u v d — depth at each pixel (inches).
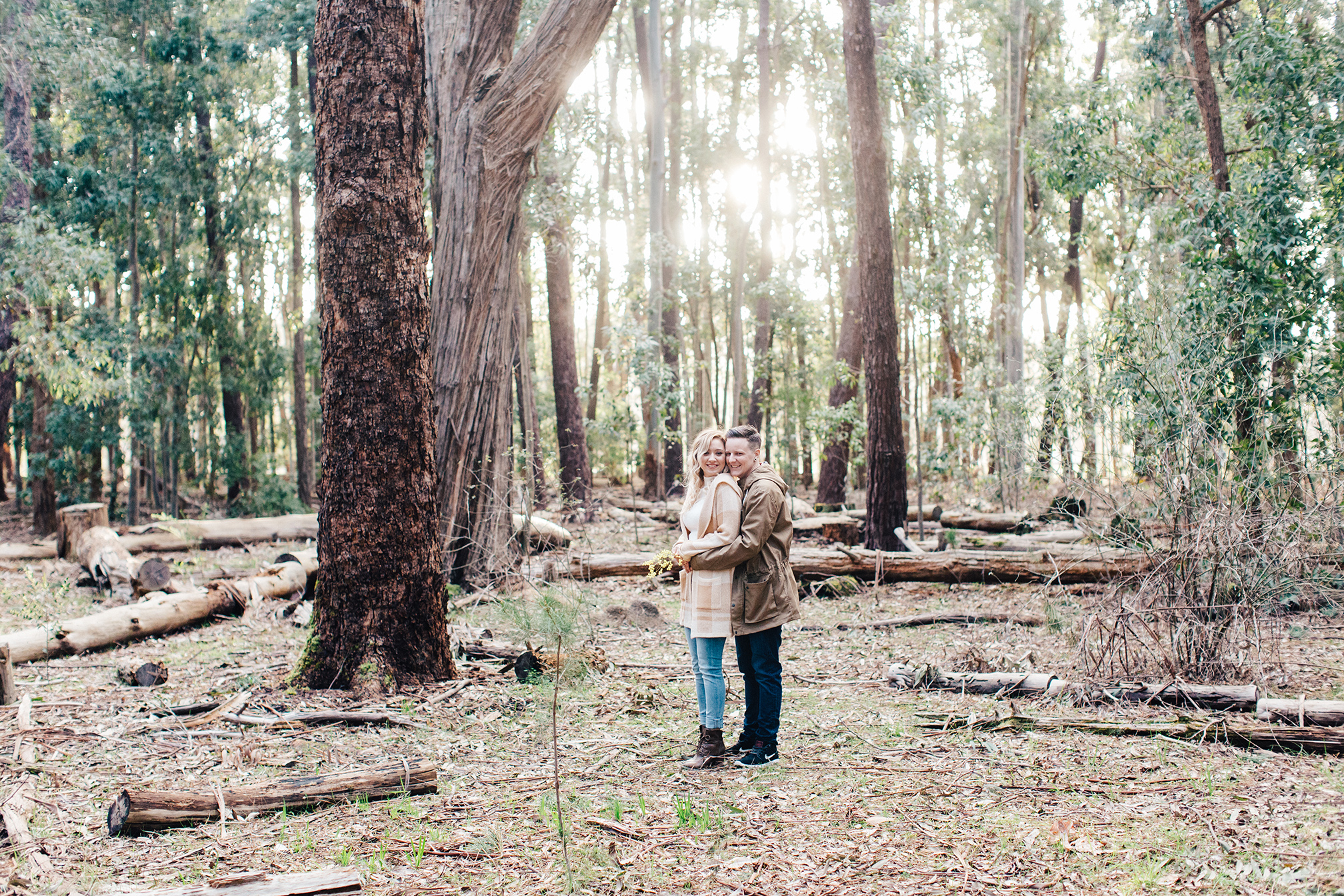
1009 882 119.0
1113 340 291.0
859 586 404.8
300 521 637.3
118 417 748.6
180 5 770.8
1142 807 144.5
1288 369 318.7
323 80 233.9
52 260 554.3
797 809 147.7
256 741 194.5
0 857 135.1
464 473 390.6
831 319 1244.5
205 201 808.3
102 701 231.9
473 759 180.2
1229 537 219.3
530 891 119.6
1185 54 572.7
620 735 194.5
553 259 824.3
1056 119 509.4
